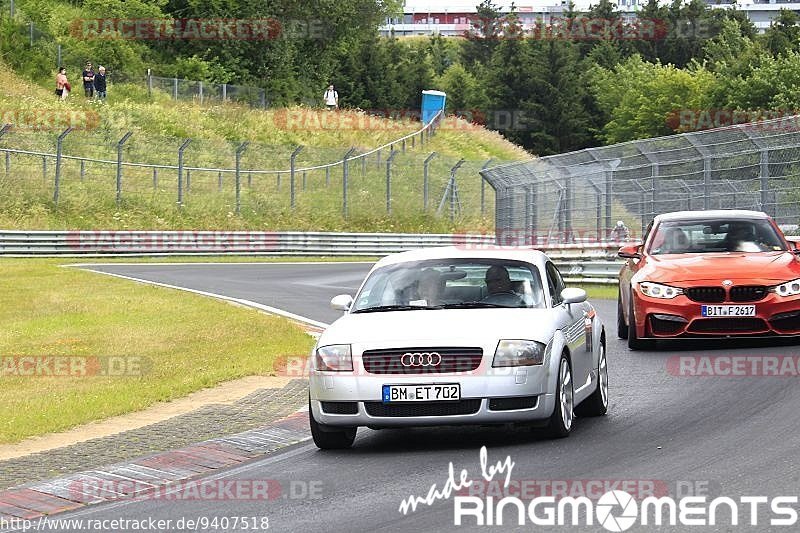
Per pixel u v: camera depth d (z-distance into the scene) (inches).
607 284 3513.8
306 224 6107.3
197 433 1305.4
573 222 3846.0
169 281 3745.1
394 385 1150.3
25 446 1270.9
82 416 1433.3
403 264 1353.3
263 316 2586.1
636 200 3479.3
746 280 1798.7
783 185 2906.0
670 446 1114.7
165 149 6752.0
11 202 5413.4
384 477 1042.7
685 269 1849.2
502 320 1198.3
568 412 1210.0
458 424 1157.7
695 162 3208.7
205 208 5959.6
